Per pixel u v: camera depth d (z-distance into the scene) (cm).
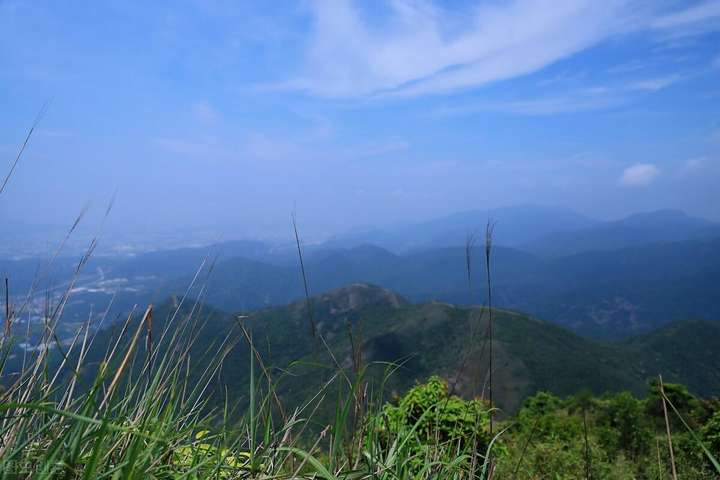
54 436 154
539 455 831
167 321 177
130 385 163
